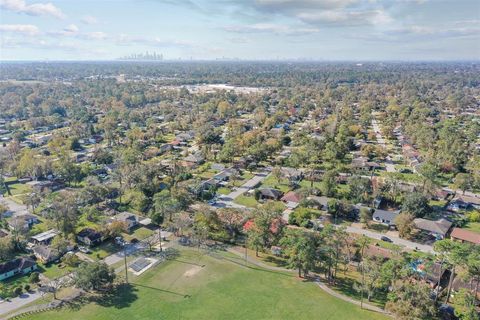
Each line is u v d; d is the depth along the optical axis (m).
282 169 169.25
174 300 81.31
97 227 110.69
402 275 79.25
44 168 160.25
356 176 146.25
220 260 98.62
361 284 83.81
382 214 123.19
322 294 83.81
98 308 78.38
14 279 88.81
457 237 109.12
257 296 82.94
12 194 144.00
